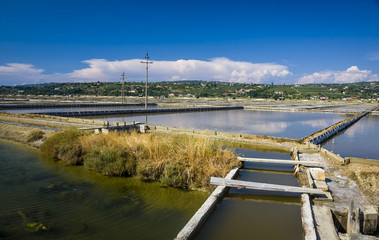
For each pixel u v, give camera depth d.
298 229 6.84
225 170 10.77
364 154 18.53
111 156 11.67
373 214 6.67
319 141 22.52
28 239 6.44
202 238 6.36
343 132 30.34
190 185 10.08
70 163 12.80
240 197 8.91
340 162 12.71
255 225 7.02
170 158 11.14
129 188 9.95
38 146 16.47
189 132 21.70
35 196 9.01
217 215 7.57
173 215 7.90
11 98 93.06
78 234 6.73
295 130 30.14
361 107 83.75
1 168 12.02
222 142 18.02
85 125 25.00
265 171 12.05
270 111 61.91
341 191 8.90
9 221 7.25
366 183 9.70
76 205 8.39
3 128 20.84
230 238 6.34
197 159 10.96
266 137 19.61
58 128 24.67
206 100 117.88
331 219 6.78
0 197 8.81
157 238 6.66
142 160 11.58
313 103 108.38
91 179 10.84
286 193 9.29
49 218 7.51
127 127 20.80
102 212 7.97
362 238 5.71
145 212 8.04
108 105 64.81
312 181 9.49
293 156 14.55
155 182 10.59
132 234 6.80
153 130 22.36
